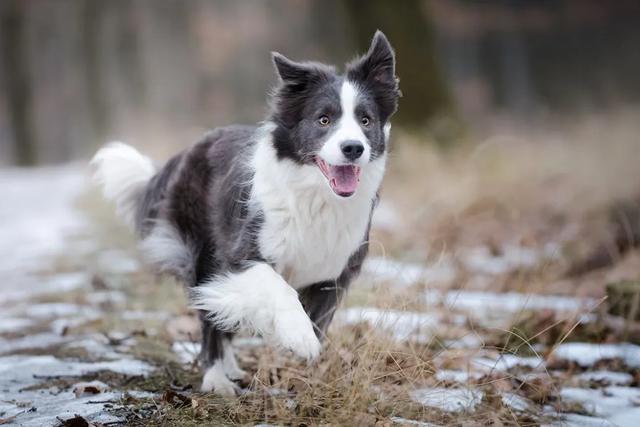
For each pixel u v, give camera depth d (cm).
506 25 5600
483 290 1233
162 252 869
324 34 5859
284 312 739
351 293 1095
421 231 1603
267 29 5912
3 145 6594
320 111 777
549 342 990
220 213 823
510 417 738
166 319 1086
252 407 723
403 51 2416
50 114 6209
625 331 986
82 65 6041
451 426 704
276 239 782
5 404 753
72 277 1398
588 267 1274
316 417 709
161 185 906
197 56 5922
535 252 1391
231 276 781
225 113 5378
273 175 784
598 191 1680
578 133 2436
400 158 2119
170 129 3431
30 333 1038
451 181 1927
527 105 5191
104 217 2170
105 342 984
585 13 5338
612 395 828
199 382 832
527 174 1967
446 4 5525
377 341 803
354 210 792
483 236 1552
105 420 698
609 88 4478
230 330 815
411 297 968
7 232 1980
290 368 771
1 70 5947
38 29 5975
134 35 5806
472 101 5409
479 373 862
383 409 727
